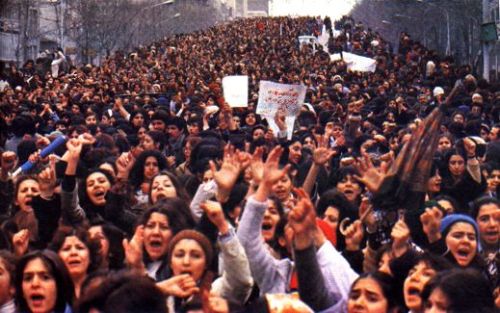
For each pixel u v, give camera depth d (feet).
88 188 49.03
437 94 124.16
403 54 246.47
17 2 269.64
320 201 46.24
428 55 220.64
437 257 34.68
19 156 69.97
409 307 33.88
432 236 40.27
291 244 35.78
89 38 343.87
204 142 63.41
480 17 258.37
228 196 40.96
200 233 36.70
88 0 337.31
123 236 41.01
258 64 239.30
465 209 53.26
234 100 92.63
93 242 38.37
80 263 37.96
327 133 66.74
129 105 114.42
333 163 72.28
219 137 76.74
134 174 55.77
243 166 40.50
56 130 90.58
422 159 44.50
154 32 418.31
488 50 200.13
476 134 85.40
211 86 116.67
